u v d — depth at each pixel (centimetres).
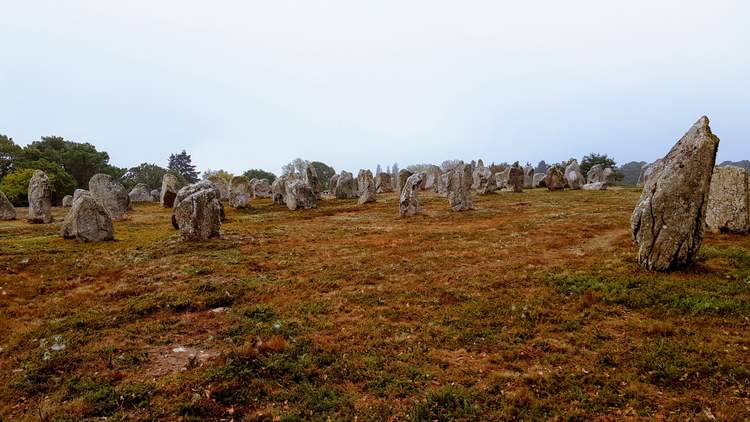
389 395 734
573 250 1714
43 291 1357
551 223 2381
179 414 686
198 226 2092
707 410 648
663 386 727
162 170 10350
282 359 849
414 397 726
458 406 690
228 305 1223
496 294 1212
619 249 1631
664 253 1267
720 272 1243
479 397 717
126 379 795
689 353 816
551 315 1046
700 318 962
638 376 758
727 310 988
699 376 742
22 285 1388
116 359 871
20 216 3316
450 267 1533
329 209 3647
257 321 1067
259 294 1284
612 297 1118
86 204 2078
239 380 778
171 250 1891
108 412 694
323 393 746
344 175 4750
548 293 1192
